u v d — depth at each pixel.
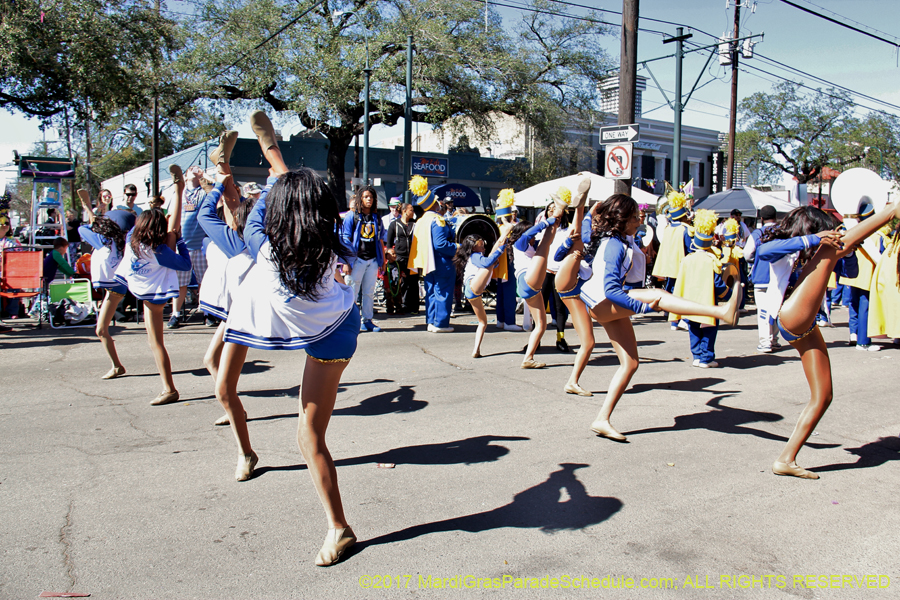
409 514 3.52
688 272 7.39
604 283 4.30
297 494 3.75
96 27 16.64
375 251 9.55
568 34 25.45
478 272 7.38
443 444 4.67
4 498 3.65
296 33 21.06
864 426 5.25
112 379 6.44
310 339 2.96
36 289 9.62
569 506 3.64
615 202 4.43
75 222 14.28
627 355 4.73
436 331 9.70
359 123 23.69
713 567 3.02
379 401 5.81
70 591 2.75
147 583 2.82
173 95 21.91
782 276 7.64
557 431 5.00
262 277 3.00
